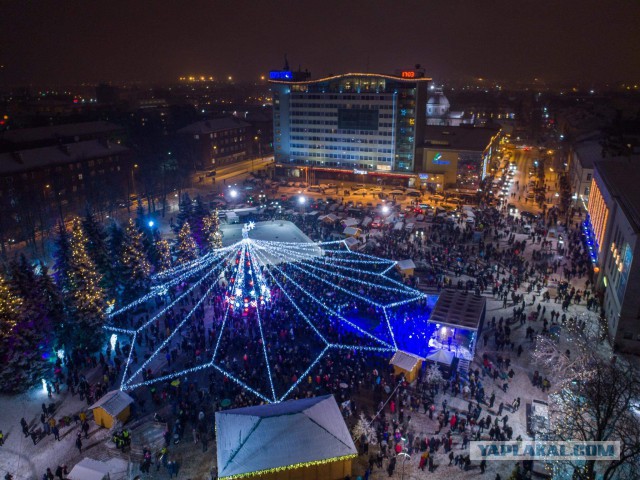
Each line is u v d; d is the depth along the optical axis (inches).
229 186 4662.9
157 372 1664.6
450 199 3932.1
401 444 1327.5
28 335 1593.3
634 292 1712.6
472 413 1423.5
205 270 2474.2
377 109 4446.4
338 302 2080.5
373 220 3294.8
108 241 2244.1
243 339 1809.8
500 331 1849.2
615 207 2126.0
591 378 1107.9
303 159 4943.4
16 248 3070.9
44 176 3521.2
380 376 1625.2
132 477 1221.1
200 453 1306.6
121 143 5428.2
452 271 2472.9
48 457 1302.9
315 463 1161.4
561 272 2456.9
